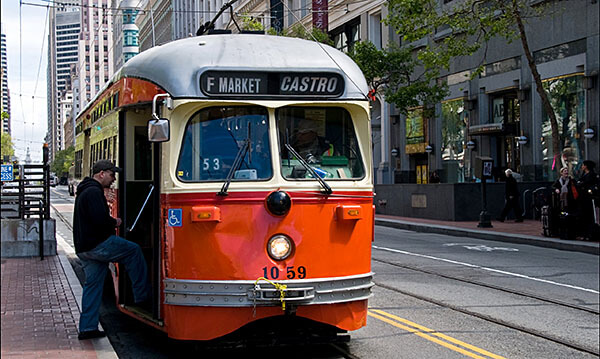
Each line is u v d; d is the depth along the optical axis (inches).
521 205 999.6
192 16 2503.7
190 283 253.4
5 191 649.6
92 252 283.1
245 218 254.4
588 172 693.9
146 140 331.3
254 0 2052.2
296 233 256.1
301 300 251.8
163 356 286.7
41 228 548.4
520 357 282.8
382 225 1003.3
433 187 1014.4
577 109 994.1
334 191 262.8
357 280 266.2
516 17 791.7
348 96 273.4
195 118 261.9
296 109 268.4
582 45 983.6
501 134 1177.4
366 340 308.5
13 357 253.3
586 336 317.4
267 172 259.9
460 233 821.9
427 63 840.9
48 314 337.7
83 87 6136.8
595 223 679.7
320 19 1712.6
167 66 271.3
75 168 653.3
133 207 329.4
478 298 405.7
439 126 1336.1
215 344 256.4
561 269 527.5
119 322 354.3
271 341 260.4
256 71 263.4
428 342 305.1
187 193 255.8
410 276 485.7
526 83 1093.1
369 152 276.5
